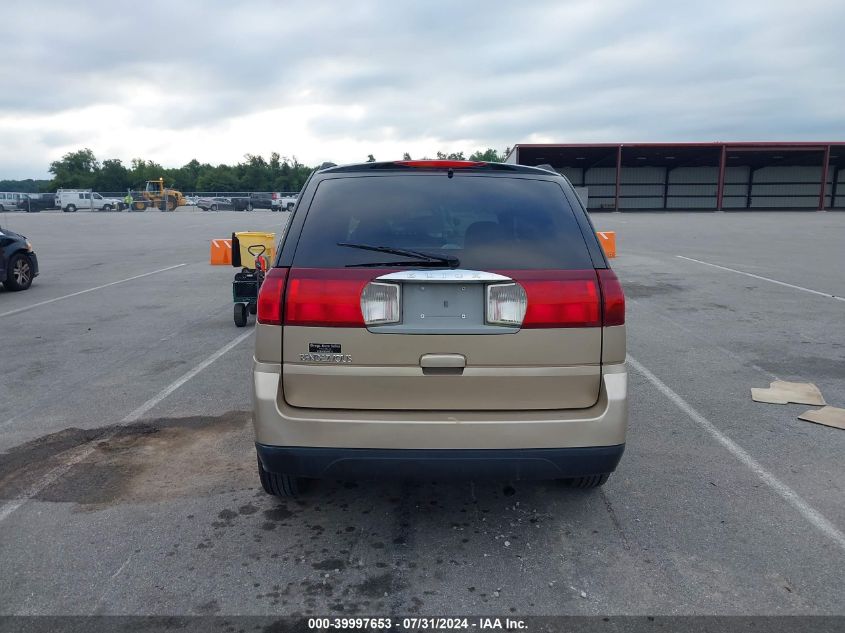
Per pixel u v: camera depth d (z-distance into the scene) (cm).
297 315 300
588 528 349
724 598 288
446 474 302
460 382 301
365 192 327
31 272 1234
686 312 960
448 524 354
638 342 775
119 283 1290
